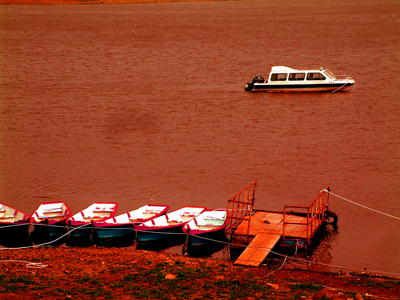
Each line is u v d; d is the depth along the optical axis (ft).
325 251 81.56
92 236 88.02
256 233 84.84
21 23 552.41
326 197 107.04
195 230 82.74
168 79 250.37
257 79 218.59
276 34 441.68
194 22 565.12
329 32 443.32
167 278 61.46
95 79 252.21
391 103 193.67
